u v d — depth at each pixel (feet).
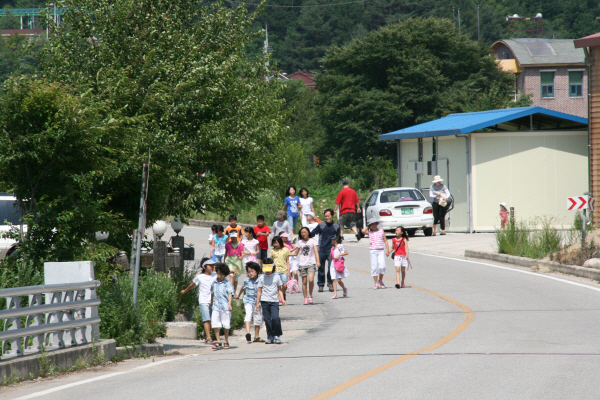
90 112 131.54
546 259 240.94
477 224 364.79
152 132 171.53
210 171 200.44
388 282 223.10
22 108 123.95
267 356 123.03
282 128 212.02
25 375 101.14
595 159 318.65
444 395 85.35
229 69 193.77
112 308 127.24
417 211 333.21
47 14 199.11
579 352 111.34
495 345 120.26
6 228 211.41
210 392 90.94
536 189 368.27
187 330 158.71
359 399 84.38
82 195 131.64
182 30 207.62
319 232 218.59
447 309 168.25
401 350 119.14
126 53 187.42
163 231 190.70
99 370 111.24
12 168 128.47
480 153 366.02
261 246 220.84
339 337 141.69
